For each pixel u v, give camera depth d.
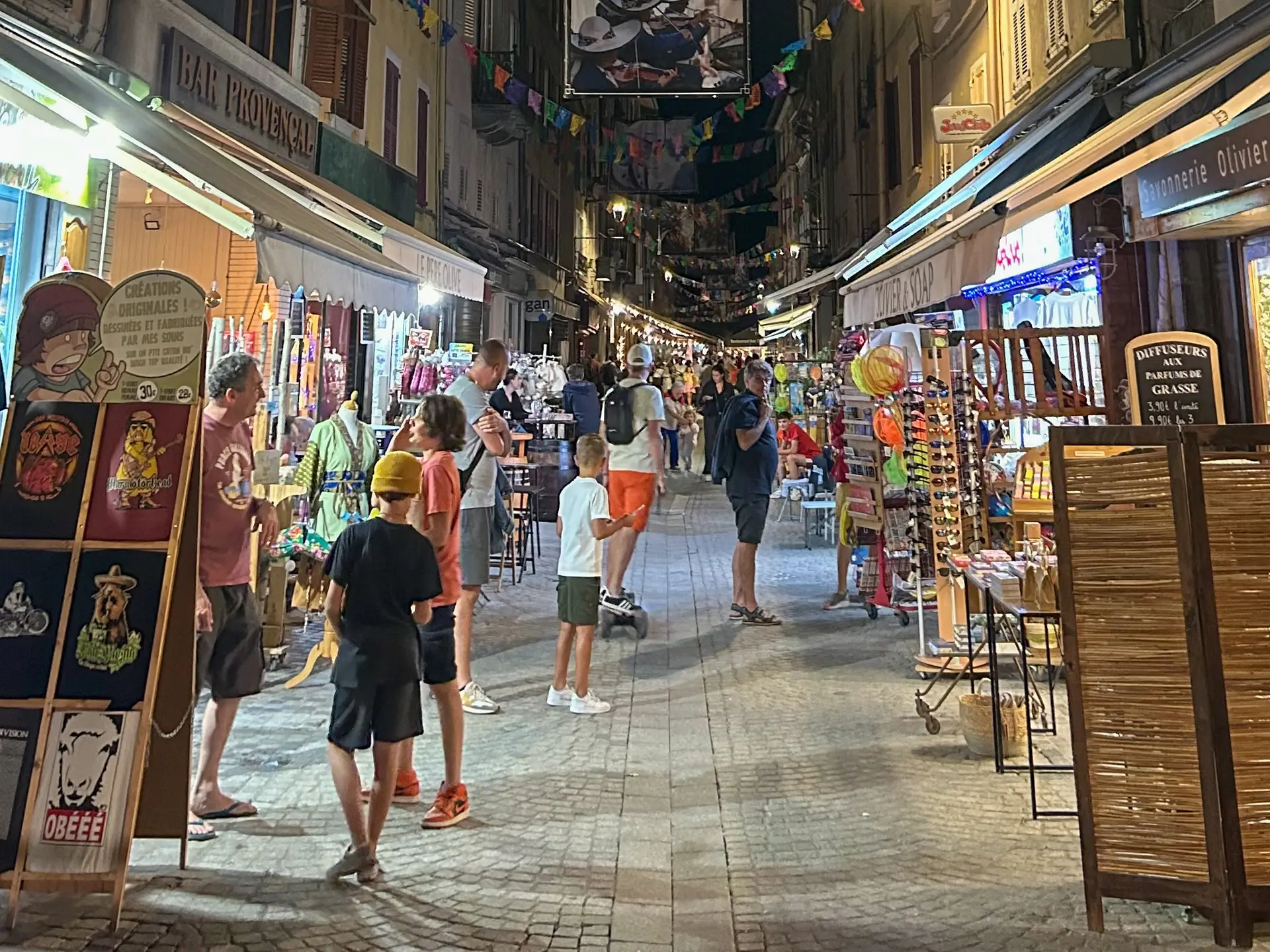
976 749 4.45
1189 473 2.87
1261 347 6.17
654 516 13.52
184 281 3.25
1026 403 6.30
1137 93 6.41
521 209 20.69
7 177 5.56
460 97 16.19
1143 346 5.85
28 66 3.85
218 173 4.75
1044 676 5.76
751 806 3.94
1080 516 3.02
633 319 30.27
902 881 3.23
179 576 3.26
